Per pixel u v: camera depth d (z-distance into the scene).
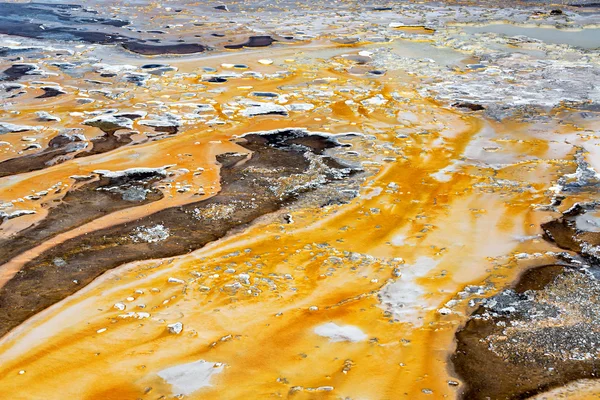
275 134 8.16
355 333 4.36
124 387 3.88
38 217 6.06
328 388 3.80
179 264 5.31
